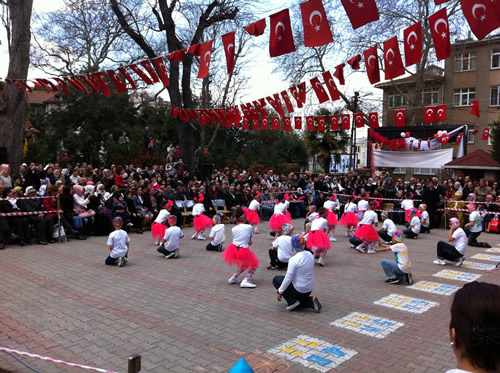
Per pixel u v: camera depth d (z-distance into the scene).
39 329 5.50
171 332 5.48
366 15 5.11
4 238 10.91
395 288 7.88
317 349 5.02
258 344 5.14
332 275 8.84
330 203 13.89
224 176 19.97
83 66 26.03
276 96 11.81
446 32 5.38
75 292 7.20
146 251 11.01
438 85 30.72
